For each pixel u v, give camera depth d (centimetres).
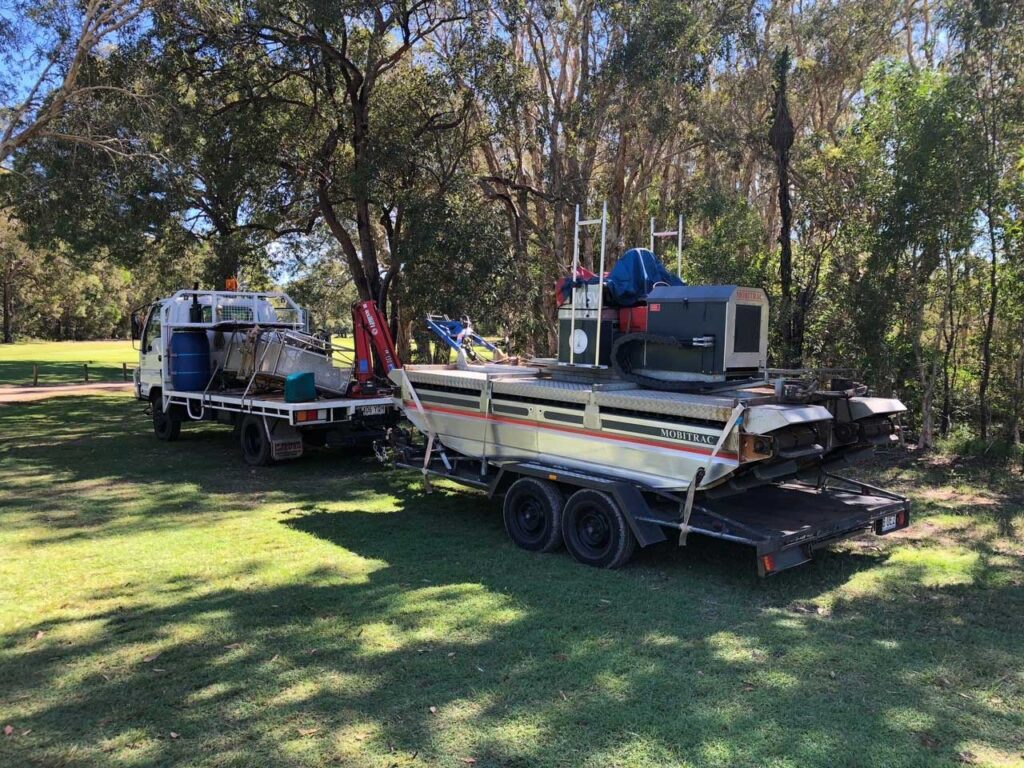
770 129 1408
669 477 574
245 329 1262
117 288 6712
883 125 1168
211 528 739
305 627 483
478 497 884
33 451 1215
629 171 2162
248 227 1748
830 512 616
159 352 1295
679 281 690
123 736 352
